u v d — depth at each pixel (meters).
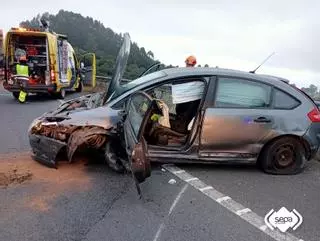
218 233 4.19
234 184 5.65
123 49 6.65
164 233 4.12
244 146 6.02
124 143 5.56
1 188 5.07
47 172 5.71
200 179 5.76
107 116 5.79
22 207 4.55
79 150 5.86
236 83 6.02
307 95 6.36
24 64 14.51
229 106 5.96
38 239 3.87
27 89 14.30
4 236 3.90
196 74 6.03
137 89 6.00
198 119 5.87
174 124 6.45
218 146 5.95
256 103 6.08
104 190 5.17
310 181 6.02
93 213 4.49
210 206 4.86
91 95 7.30
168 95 6.32
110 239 3.94
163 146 5.92
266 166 6.18
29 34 14.43
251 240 4.09
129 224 4.27
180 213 4.61
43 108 12.77
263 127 6.00
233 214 4.67
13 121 9.88
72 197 4.90
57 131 5.69
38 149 5.90
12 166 5.92
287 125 6.06
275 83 6.17
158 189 5.30
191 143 5.88
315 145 6.23
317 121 6.20
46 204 4.67
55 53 14.77
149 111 4.69
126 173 5.78
